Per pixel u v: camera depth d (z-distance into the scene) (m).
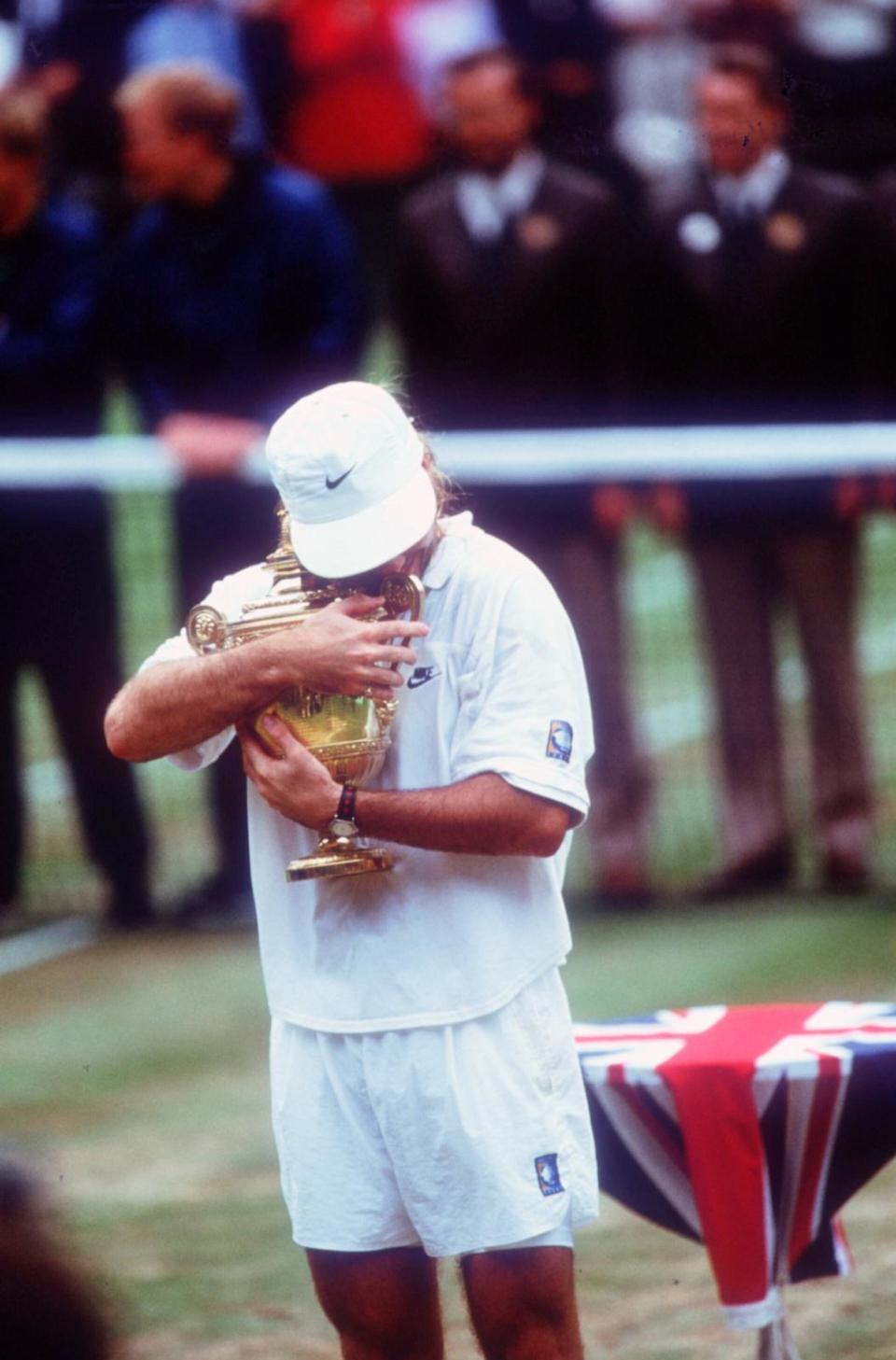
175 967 29.25
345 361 29.17
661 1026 14.51
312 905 12.04
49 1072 24.66
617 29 35.81
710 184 28.98
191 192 28.77
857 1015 14.51
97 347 30.31
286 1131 12.23
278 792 11.81
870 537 51.88
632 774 31.14
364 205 52.88
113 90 35.72
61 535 30.78
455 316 29.66
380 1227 12.05
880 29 34.53
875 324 28.97
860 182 29.14
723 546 30.11
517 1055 11.91
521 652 11.95
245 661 11.76
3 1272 5.31
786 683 38.97
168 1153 21.55
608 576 30.53
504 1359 12.07
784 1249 13.55
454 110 29.33
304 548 11.95
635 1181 13.77
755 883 31.14
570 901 31.69
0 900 32.47
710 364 29.27
